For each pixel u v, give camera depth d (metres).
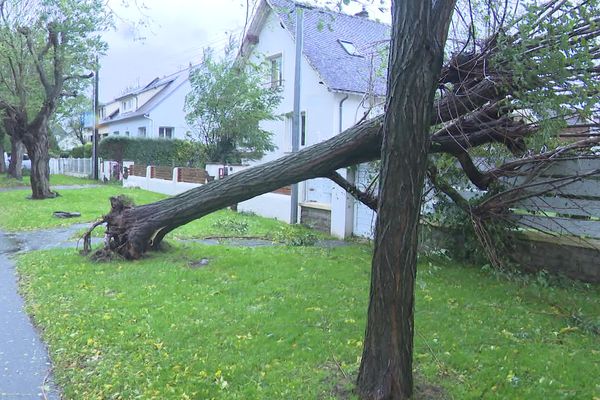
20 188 23.73
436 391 3.62
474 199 7.79
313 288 6.27
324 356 4.24
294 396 3.61
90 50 17.59
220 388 3.77
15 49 16.72
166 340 4.66
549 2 5.16
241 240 10.12
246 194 7.50
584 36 5.07
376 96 9.71
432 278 6.84
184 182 18.78
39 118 17.89
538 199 7.22
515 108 5.93
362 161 7.26
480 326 4.93
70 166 35.44
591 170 6.71
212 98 20.73
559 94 5.18
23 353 4.57
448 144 6.89
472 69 6.09
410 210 3.31
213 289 6.27
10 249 9.40
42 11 16.53
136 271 7.19
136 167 23.45
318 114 18.77
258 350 4.39
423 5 3.26
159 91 39.34
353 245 9.61
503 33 5.54
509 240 7.46
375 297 3.41
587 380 3.76
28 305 5.94
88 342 4.68
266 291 6.15
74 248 8.98
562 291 6.29
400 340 3.38
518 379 3.76
